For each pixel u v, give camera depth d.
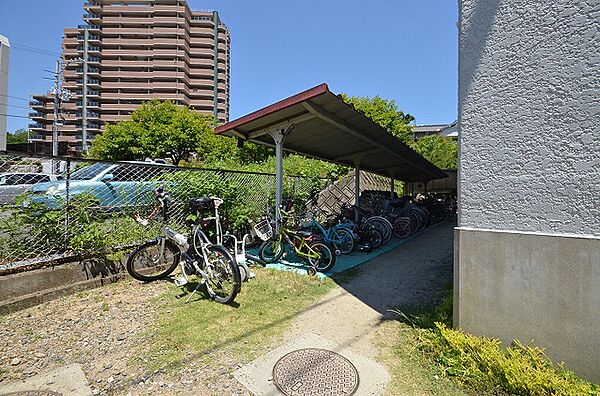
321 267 4.50
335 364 2.17
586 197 1.84
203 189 4.93
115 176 4.27
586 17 1.83
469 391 1.91
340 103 4.06
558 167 1.94
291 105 4.07
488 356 2.02
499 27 2.16
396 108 20.55
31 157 3.31
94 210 3.88
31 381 1.95
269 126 5.12
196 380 1.99
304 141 6.13
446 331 2.34
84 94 54.06
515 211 2.11
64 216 3.55
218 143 21.30
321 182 9.72
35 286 3.12
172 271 4.06
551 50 1.95
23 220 3.25
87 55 55.62
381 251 5.98
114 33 58.28
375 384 1.97
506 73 2.13
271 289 3.65
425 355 2.27
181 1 60.03
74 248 3.55
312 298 3.43
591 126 1.82
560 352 1.94
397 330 2.69
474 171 2.29
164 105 23.67
